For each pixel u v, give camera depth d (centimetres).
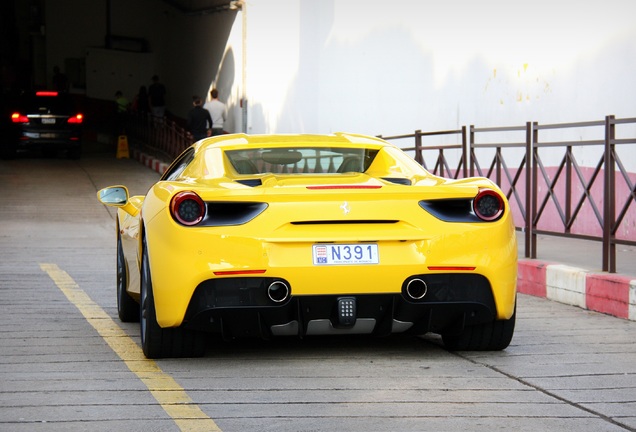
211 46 6209
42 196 3988
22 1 8781
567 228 1711
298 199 1038
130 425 825
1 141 5694
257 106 5053
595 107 2273
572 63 2362
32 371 1055
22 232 2928
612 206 1558
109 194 1357
